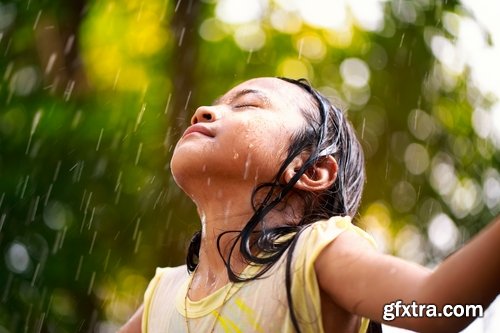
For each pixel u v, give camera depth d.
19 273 8.20
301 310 2.58
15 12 9.29
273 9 10.61
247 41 10.45
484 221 9.75
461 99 10.18
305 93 3.26
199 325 2.81
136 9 9.73
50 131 8.87
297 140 3.07
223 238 2.96
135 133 9.10
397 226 9.70
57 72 9.21
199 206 3.08
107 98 9.32
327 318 2.61
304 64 10.48
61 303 8.34
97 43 9.64
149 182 8.88
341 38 10.58
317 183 3.06
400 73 10.28
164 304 3.13
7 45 9.19
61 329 8.20
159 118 9.31
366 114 10.19
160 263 8.65
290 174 3.03
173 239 8.67
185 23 9.80
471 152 10.07
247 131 3.01
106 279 8.51
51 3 9.34
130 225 8.67
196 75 9.73
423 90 10.23
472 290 2.20
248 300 2.70
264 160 3.00
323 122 3.17
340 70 10.45
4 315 7.97
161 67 9.66
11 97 8.98
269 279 2.68
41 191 8.62
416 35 10.30
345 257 2.52
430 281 2.27
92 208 8.66
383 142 10.05
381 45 10.40
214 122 3.07
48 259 8.34
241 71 10.16
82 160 8.82
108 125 9.04
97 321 8.41
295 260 2.61
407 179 9.91
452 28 10.20
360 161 3.37
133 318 3.37
